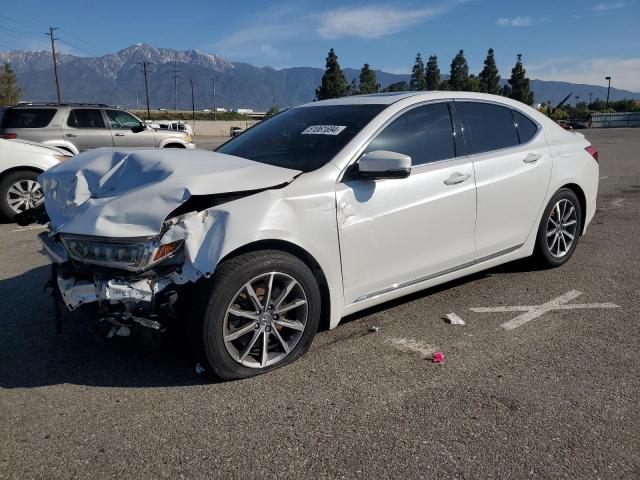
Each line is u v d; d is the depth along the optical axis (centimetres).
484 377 320
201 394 304
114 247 293
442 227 396
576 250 596
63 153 847
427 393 303
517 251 470
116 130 1263
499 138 452
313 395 302
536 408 286
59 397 303
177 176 305
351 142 361
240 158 357
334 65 6950
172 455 252
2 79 8700
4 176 788
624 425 270
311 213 327
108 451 255
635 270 521
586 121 7075
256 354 328
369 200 353
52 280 347
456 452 251
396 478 234
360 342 368
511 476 234
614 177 1236
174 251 291
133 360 346
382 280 371
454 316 405
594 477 233
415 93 418
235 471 240
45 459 249
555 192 491
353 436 264
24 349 363
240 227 297
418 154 390
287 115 450
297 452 253
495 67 7356
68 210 329
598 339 370
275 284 327
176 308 302
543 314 415
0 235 714
